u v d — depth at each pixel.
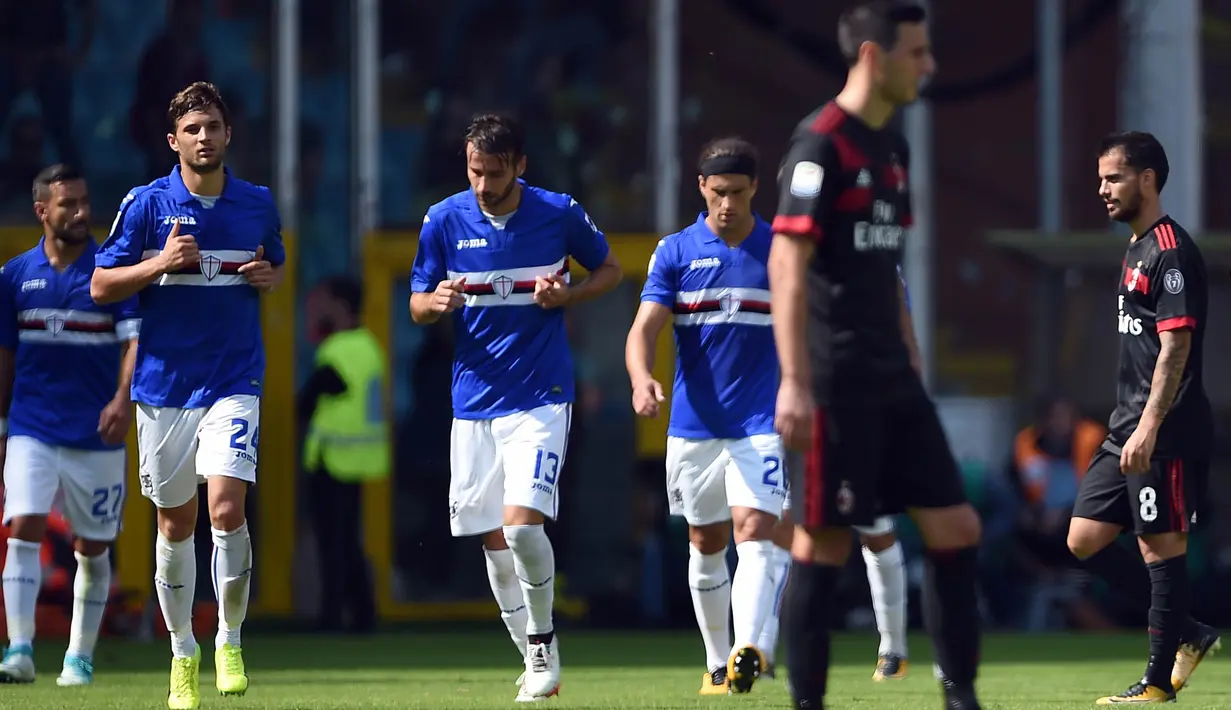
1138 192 23.27
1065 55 54.41
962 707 16.73
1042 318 48.72
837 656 36.25
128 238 22.09
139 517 46.19
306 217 49.72
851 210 16.12
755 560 23.92
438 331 48.50
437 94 50.44
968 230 56.09
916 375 16.56
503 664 34.28
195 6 49.50
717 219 24.55
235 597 22.73
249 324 22.34
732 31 51.41
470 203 23.53
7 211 48.38
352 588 43.53
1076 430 45.75
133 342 27.19
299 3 50.00
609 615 47.91
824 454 16.28
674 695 24.97
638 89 51.12
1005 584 45.53
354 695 25.48
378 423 43.28
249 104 49.75
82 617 27.88
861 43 16.28
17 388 27.75
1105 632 44.22
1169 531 23.12
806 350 15.72
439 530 48.47
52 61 48.81
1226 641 40.41
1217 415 47.34
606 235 50.56
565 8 50.97
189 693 22.14
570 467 48.91
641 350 24.77
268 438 48.31
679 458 24.92
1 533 37.62
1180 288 22.78
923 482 16.56
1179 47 52.91
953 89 55.97
